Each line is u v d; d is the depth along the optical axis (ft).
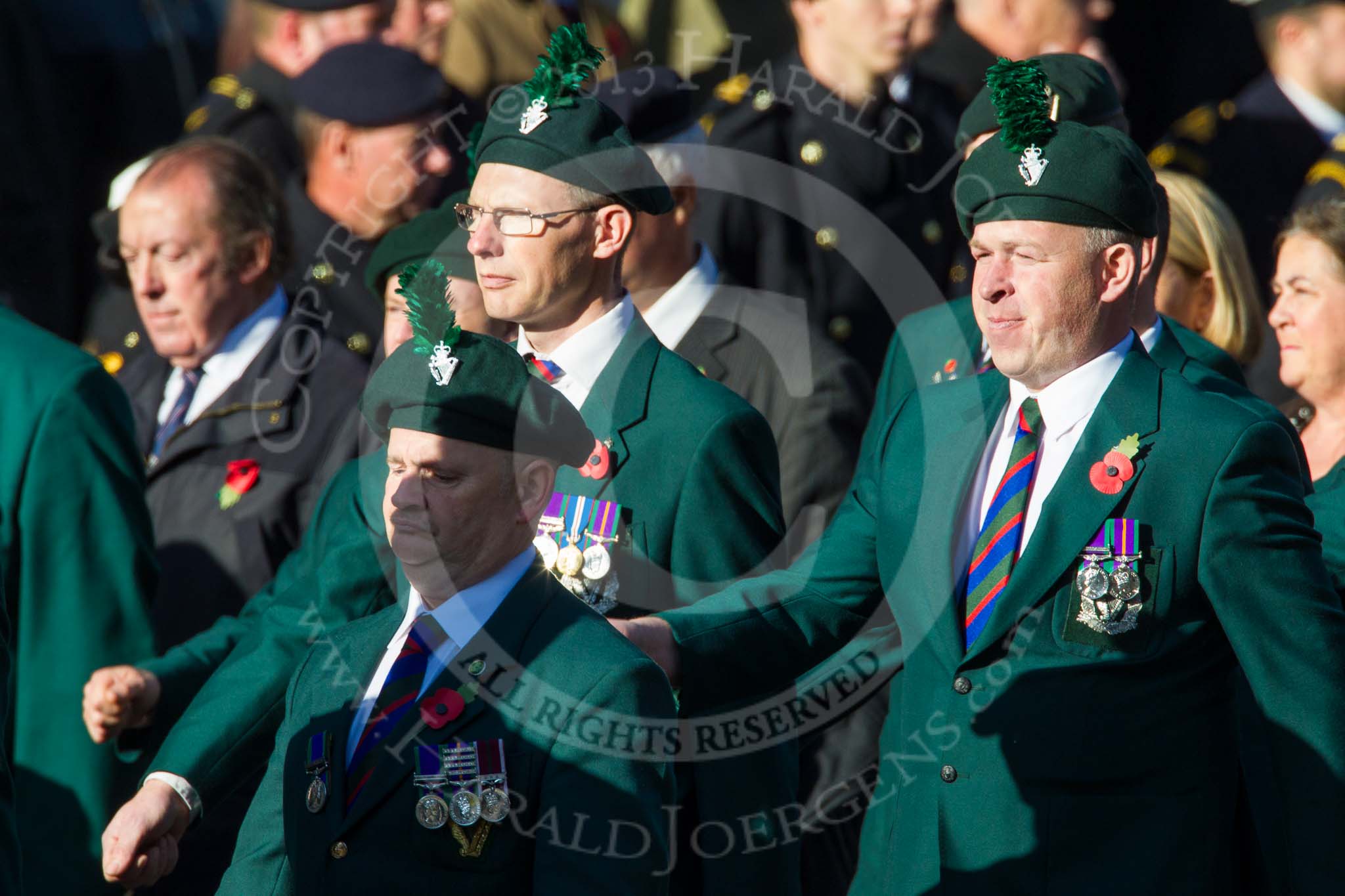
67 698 53.21
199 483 58.80
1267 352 69.15
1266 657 38.01
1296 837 37.73
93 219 76.07
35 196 80.59
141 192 59.93
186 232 59.16
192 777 44.88
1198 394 39.96
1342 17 82.74
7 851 40.96
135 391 63.67
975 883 39.04
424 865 34.19
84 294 83.82
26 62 80.74
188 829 46.75
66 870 52.90
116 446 54.90
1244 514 38.34
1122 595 38.63
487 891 34.04
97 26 83.97
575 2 77.20
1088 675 38.65
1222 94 88.99
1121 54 90.58
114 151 85.20
